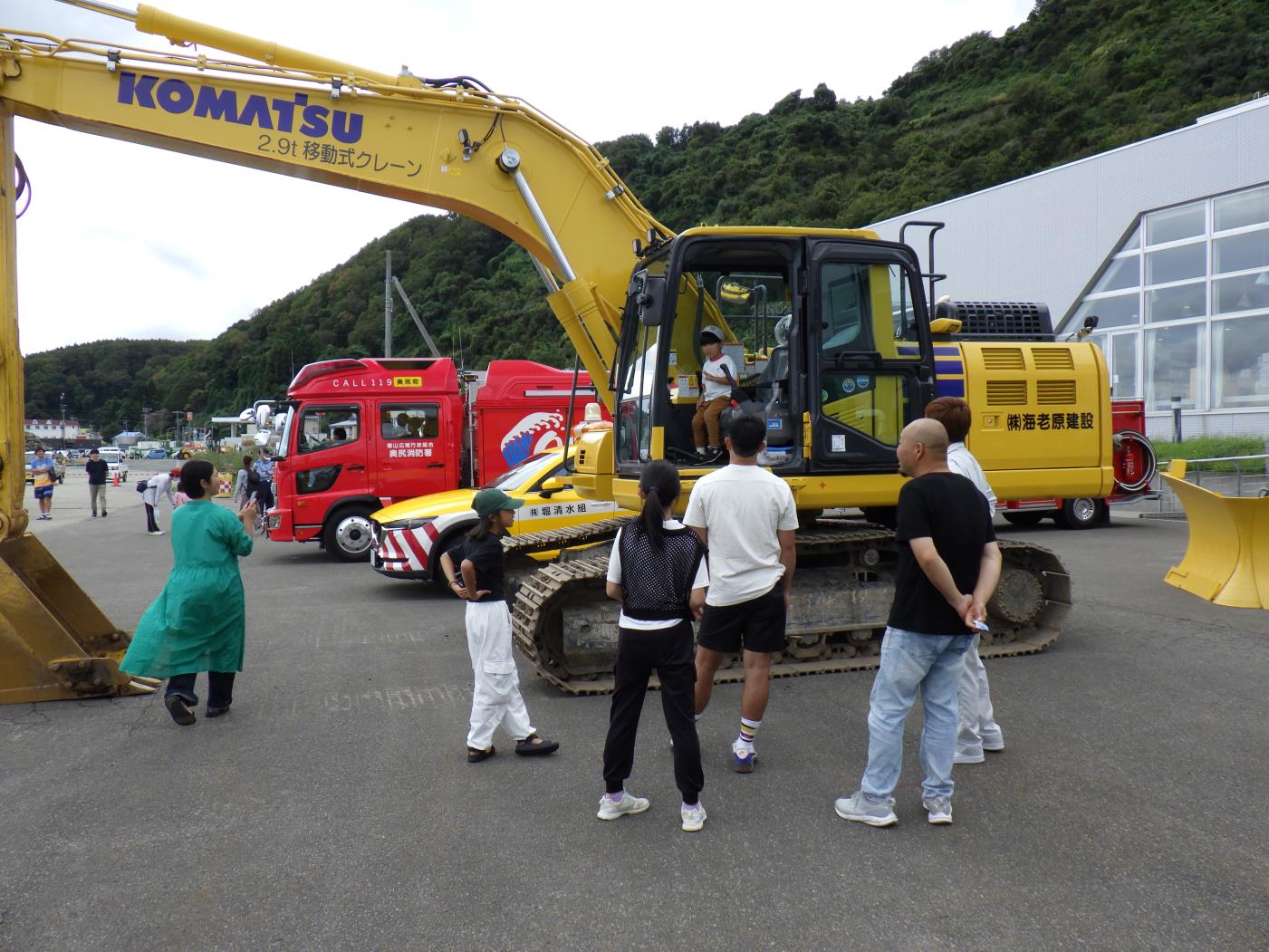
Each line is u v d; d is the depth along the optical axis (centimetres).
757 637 441
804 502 629
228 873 348
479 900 323
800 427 627
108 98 695
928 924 301
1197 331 2003
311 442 1301
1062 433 873
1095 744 477
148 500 1850
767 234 627
